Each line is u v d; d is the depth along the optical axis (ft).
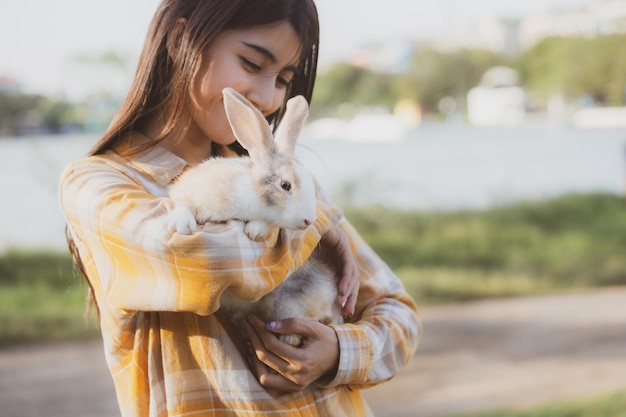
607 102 96.89
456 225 43.83
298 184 6.22
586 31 96.99
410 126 113.60
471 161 66.39
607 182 57.21
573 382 22.75
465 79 124.88
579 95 97.30
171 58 6.76
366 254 7.79
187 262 5.47
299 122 6.75
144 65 6.73
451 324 30.07
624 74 90.89
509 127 110.52
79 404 21.53
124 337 6.19
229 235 5.62
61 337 27.73
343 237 7.42
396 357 7.16
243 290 5.61
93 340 27.76
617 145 74.28
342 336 6.48
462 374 24.04
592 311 31.42
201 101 6.76
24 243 36.96
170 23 6.68
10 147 52.65
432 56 123.95
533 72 107.76
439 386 22.98
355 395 6.95
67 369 24.68
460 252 39.86
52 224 39.81
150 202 5.90
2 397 22.07
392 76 118.42
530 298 33.83
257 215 6.01
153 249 5.56
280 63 6.91
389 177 52.85
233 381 6.04
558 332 28.60
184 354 6.06
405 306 7.65
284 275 5.89
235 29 6.64
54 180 42.09
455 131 105.70
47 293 32.04
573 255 39.27
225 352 6.07
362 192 46.39
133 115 6.71
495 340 27.84
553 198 49.47
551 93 100.27
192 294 5.50
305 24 6.91
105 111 44.09
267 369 6.17
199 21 6.54
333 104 97.60
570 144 77.51
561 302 33.04
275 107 7.22
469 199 50.60
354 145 80.12
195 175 6.24
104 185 6.05
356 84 102.32
